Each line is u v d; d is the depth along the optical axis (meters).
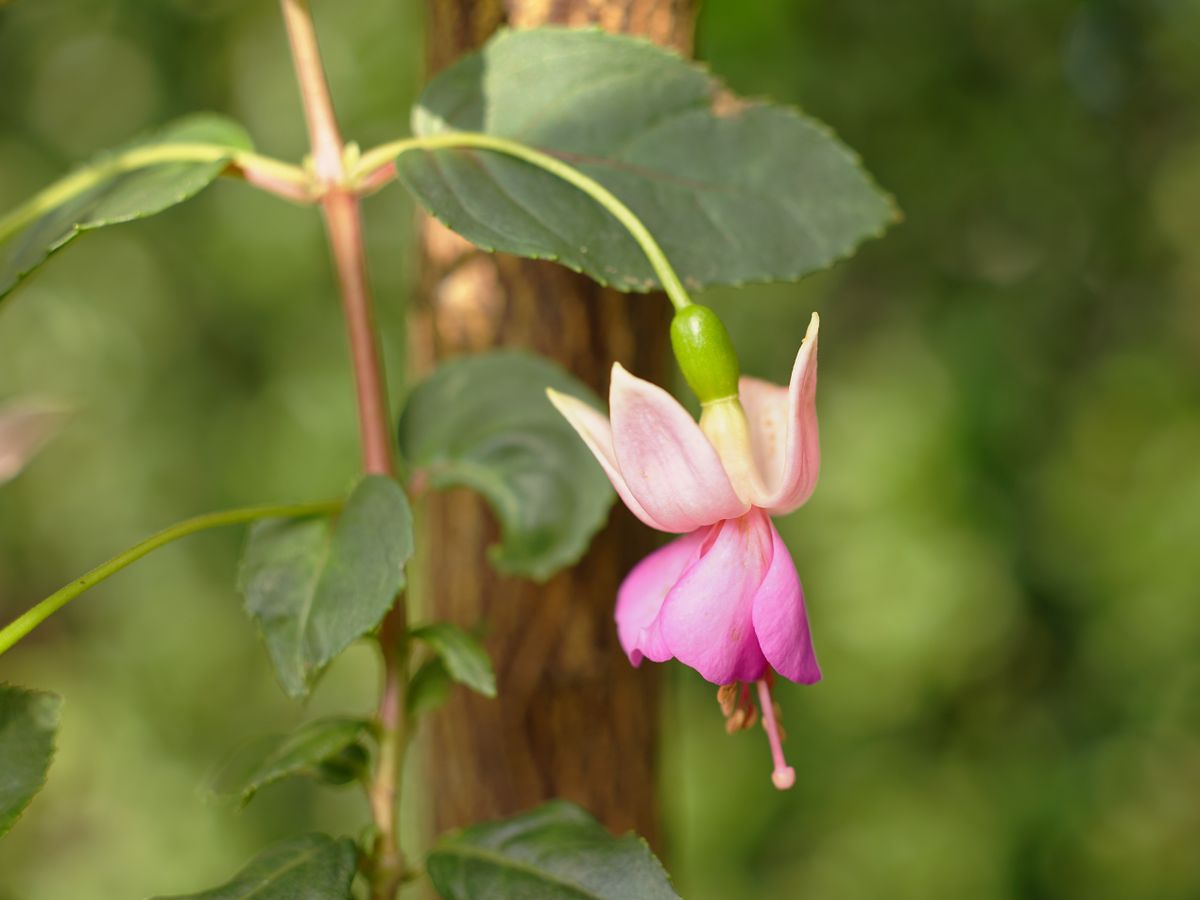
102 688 1.52
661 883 0.49
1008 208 1.40
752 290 1.43
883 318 1.46
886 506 1.33
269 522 0.49
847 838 1.38
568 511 0.52
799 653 0.47
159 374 1.52
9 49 1.49
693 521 0.48
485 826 0.50
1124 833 1.36
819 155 0.51
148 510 1.52
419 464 0.52
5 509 1.53
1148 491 1.37
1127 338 1.44
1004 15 1.33
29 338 1.52
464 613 0.56
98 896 1.39
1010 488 1.37
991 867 1.36
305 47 0.50
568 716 0.56
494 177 0.50
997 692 1.40
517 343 0.54
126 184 0.50
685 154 0.51
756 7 1.24
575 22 0.53
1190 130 1.39
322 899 0.48
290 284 1.50
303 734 0.49
